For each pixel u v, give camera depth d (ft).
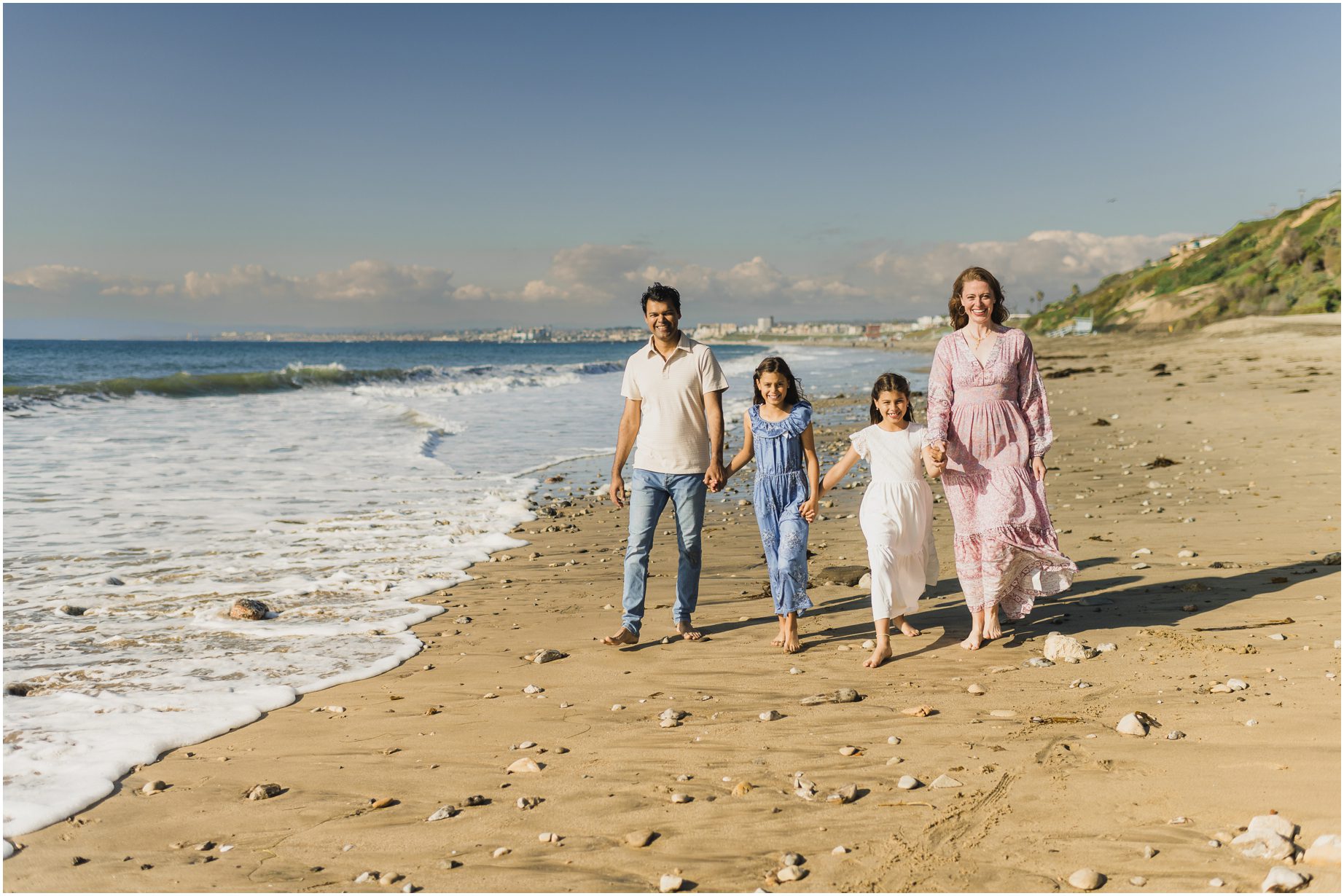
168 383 82.23
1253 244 376.48
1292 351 122.93
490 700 13.91
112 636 17.57
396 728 12.75
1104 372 113.29
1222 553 21.44
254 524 29.27
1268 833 7.95
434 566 24.16
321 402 80.07
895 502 15.74
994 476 15.93
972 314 16.03
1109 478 35.35
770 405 16.74
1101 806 8.98
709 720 12.61
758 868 8.31
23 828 9.68
